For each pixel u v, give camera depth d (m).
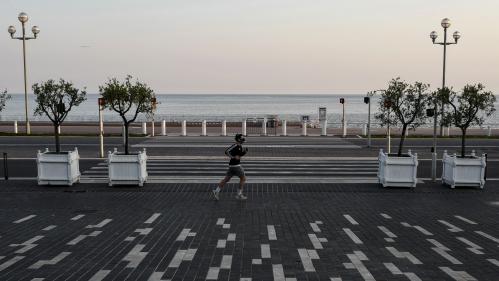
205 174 18.34
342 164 21.17
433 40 23.95
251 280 7.39
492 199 14.09
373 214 12.13
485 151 26.53
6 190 15.05
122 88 18.42
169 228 10.62
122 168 15.65
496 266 8.16
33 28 34.56
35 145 27.95
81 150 25.73
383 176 15.89
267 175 18.20
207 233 10.20
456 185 15.70
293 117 80.25
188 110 142.25
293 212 12.29
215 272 7.75
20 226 10.77
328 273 7.73
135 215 11.87
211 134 36.03
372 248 9.19
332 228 10.70
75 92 20.03
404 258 8.57
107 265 8.10
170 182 16.59
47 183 15.76
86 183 16.30
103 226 10.78
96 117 71.75
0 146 27.41
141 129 39.38
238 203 13.36
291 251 8.95
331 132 38.75
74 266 8.05
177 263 8.21
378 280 7.43
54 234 10.09
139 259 8.43
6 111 122.31
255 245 9.33
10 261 8.30
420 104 18.62
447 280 7.45
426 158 23.39
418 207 13.00
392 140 32.19
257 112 127.31
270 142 30.62
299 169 19.69
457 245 9.44
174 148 27.00
